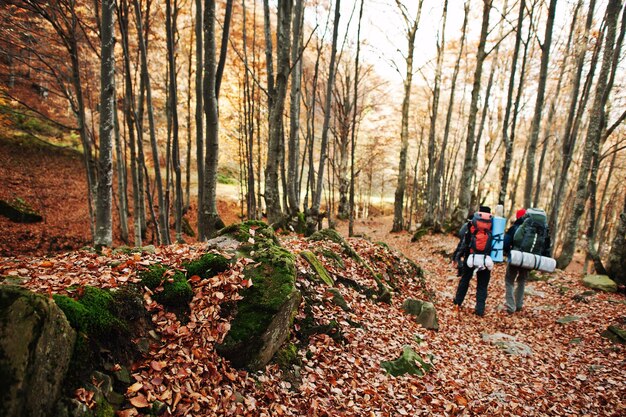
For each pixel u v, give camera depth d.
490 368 5.06
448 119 19.36
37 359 2.02
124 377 2.73
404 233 20.73
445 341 5.66
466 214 16.41
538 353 5.54
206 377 3.13
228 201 24.14
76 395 2.31
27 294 2.14
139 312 3.20
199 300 3.62
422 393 4.14
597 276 8.76
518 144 30.02
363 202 39.28
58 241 14.30
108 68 6.38
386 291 6.43
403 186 20.97
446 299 8.03
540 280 9.53
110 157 6.58
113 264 3.70
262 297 3.76
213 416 2.83
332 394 3.75
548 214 26.23
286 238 7.74
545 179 26.84
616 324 6.09
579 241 31.14
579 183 10.58
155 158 9.41
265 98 19.47
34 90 19.50
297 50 12.16
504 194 12.55
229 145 25.58
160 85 19.38
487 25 14.38
